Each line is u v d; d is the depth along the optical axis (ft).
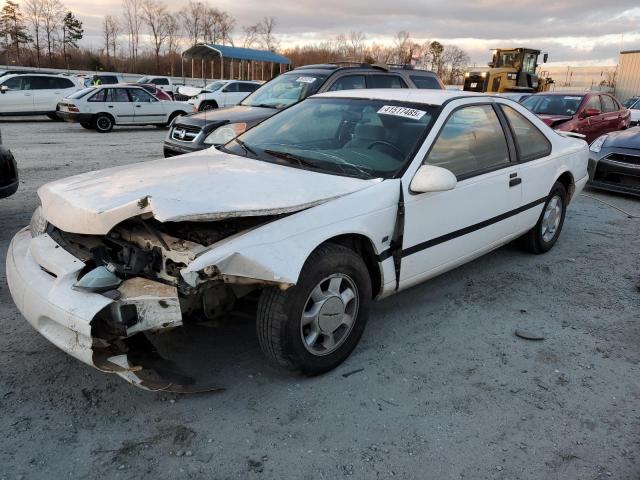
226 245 8.64
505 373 10.72
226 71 156.87
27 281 9.23
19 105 60.85
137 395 9.55
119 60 193.06
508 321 12.96
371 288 10.96
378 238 10.64
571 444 8.74
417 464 8.18
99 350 8.58
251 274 8.64
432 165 11.62
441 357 11.23
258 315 9.56
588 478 8.03
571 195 18.01
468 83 79.41
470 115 13.38
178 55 189.26
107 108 54.95
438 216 11.94
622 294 14.75
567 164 17.08
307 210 9.55
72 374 10.05
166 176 10.35
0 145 17.33
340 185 10.51
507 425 9.16
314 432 8.80
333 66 28.94
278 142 13.11
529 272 16.12
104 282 8.45
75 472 7.77
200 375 10.18
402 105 13.00
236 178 10.30
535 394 10.05
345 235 10.33
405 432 8.89
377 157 11.75
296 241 9.14
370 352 11.32
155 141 47.57
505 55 82.79
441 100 12.97
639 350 11.80
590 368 11.01
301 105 14.65
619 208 24.66
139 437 8.52
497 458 8.38
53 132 53.42
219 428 8.80
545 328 12.66
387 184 10.85
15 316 12.12
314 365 10.05
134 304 8.45
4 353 10.63
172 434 8.62
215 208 8.55
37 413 8.96
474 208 13.00
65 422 8.78
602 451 8.61
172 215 8.04
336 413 9.29
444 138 12.31
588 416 9.46
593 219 22.66
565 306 13.89
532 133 15.81
